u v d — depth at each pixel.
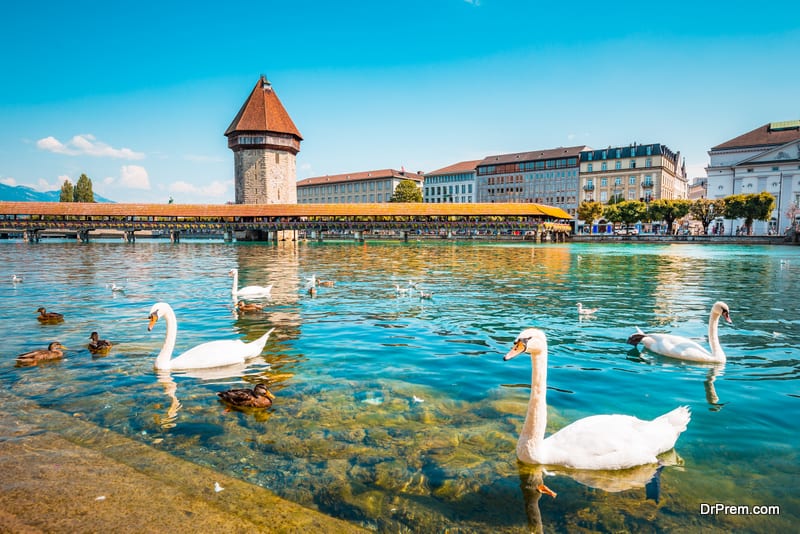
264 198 78.31
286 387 6.72
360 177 132.00
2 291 16.62
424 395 6.39
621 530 3.59
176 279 20.70
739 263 30.64
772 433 5.20
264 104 78.56
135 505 3.87
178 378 7.12
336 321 11.56
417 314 12.51
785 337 9.88
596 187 102.00
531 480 4.30
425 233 90.06
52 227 64.31
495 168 115.44
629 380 7.01
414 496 4.05
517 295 16.06
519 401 6.16
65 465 4.51
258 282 19.67
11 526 3.55
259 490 4.13
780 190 81.94
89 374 7.30
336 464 4.57
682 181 119.38
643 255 39.84
